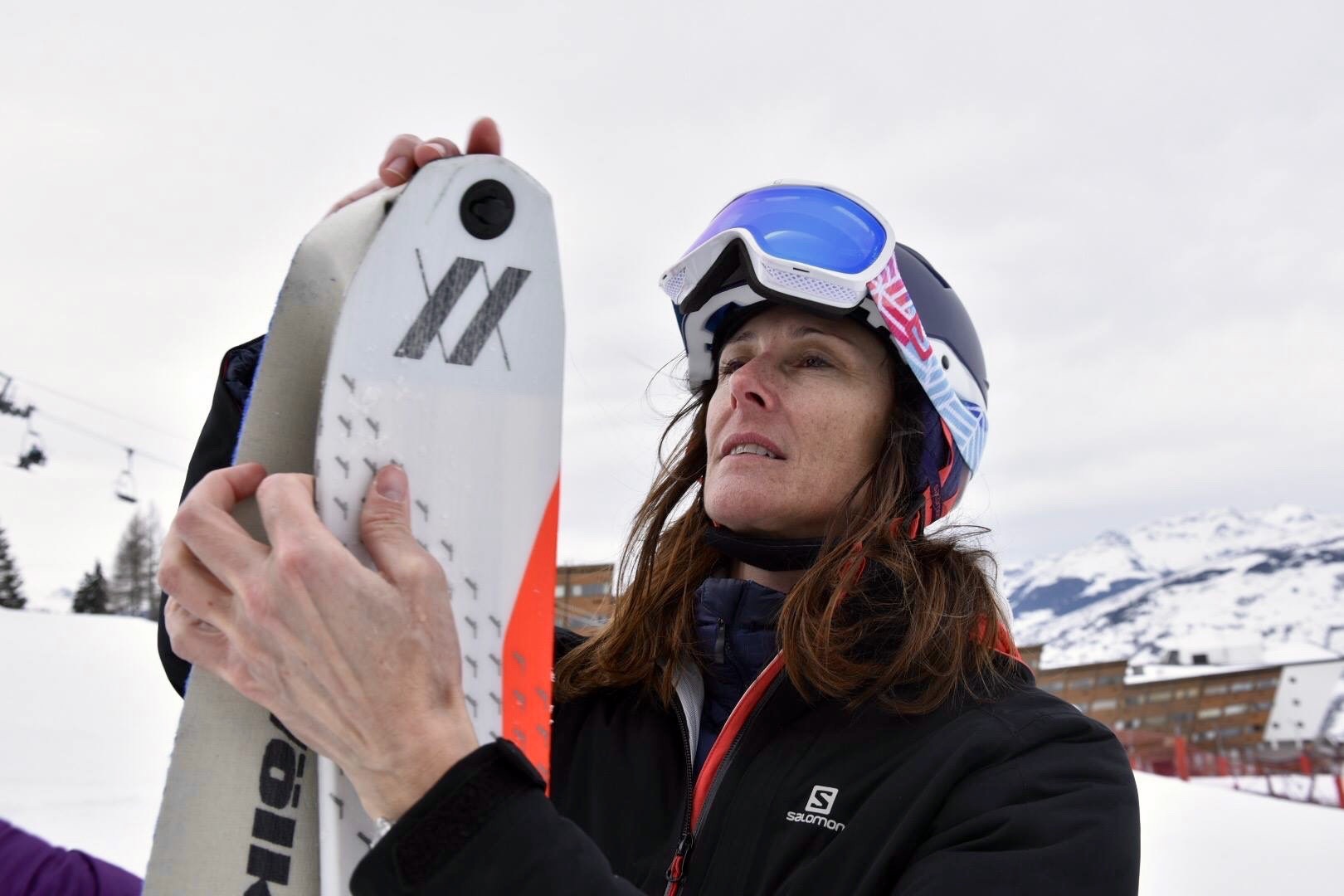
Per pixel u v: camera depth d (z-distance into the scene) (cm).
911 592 119
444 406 91
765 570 135
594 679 137
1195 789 873
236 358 121
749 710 116
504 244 95
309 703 70
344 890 83
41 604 4159
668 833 115
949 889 86
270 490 72
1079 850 89
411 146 104
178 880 88
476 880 68
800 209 136
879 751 107
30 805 475
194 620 77
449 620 74
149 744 666
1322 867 584
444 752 70
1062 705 109
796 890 99
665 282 151
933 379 133
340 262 98
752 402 132
